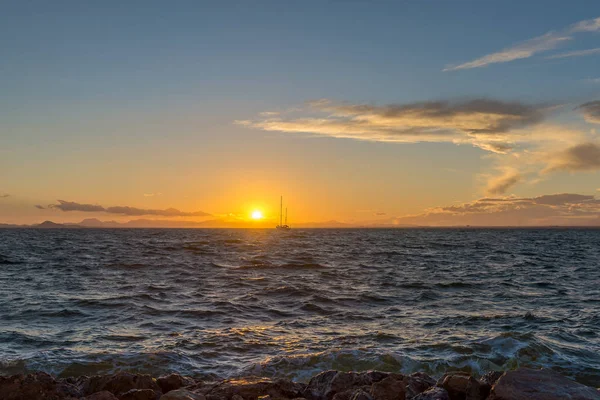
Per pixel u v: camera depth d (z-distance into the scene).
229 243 85.88
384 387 8.16
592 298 22.11
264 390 8.28
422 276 31.72
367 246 80.94
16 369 10.80
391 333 14.68
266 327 15.55
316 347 12.99
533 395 6.91
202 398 7.50
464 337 14.11
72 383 8.88
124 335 14.24
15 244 78.75
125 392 8.11
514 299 21.78
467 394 7.79
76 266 36.81
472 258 50.97
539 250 69.19
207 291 23.20
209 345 13.12
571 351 12.72
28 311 17.86
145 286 24.95
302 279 29.17
